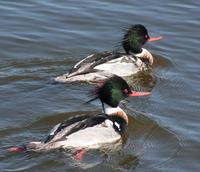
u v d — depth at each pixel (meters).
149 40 20.09
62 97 17.05
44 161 13.83
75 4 22.59
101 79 18.34
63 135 14.45
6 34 20.34
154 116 16.30
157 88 18.03
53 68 18.73
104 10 22.20
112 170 13.88
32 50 19.58
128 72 19.20
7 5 22.30
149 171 13.82
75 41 20.27
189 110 16.50
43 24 21.11
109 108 15.90
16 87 17.41
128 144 15.07
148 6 22.67
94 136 14.83
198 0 23.09
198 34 20.89
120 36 20.56
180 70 18.83
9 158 13.83
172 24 21.52
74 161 14.04
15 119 15.70
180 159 14.32
